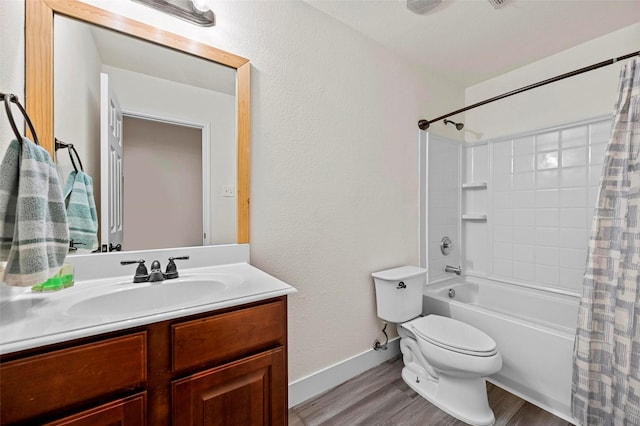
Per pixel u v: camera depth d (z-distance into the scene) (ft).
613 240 4.44
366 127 6.25
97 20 3.51
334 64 5.68
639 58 4.48
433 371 5.39
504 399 5.17
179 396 2.50
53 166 2.60
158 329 2.44
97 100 3.59
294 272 5.20
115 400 2.24
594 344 4.39
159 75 4.00
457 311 6.25
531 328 5.08
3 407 1.86
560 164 6.83
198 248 4.20
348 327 5.97
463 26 5.89
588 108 6.46
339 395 5.40
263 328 3.02
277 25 4.93
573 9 5.39
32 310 2.47
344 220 5.90
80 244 3.43
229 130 4.49
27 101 3.11
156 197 4.00
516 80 7.70
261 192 4.80
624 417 4.06
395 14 5.55
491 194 8.12
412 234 7.26
